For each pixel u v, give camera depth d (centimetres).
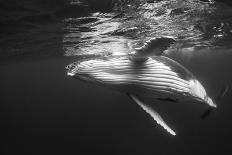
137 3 1239
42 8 1293
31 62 3784
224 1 1287
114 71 319
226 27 1911
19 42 2128
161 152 4509
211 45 2833
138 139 5259
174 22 1639
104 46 2345
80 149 5162
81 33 1827
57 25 1598
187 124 6234
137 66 318
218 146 4481
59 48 2470
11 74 5591
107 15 1412
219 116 6862
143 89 313
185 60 4359
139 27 1708
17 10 1316
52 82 8038
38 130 7788
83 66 325
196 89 317
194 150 4428
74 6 1273
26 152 5453
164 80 311
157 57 326
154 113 298
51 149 5403
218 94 351
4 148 5856
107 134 6009
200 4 1308
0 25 1585
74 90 10856
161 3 1250
